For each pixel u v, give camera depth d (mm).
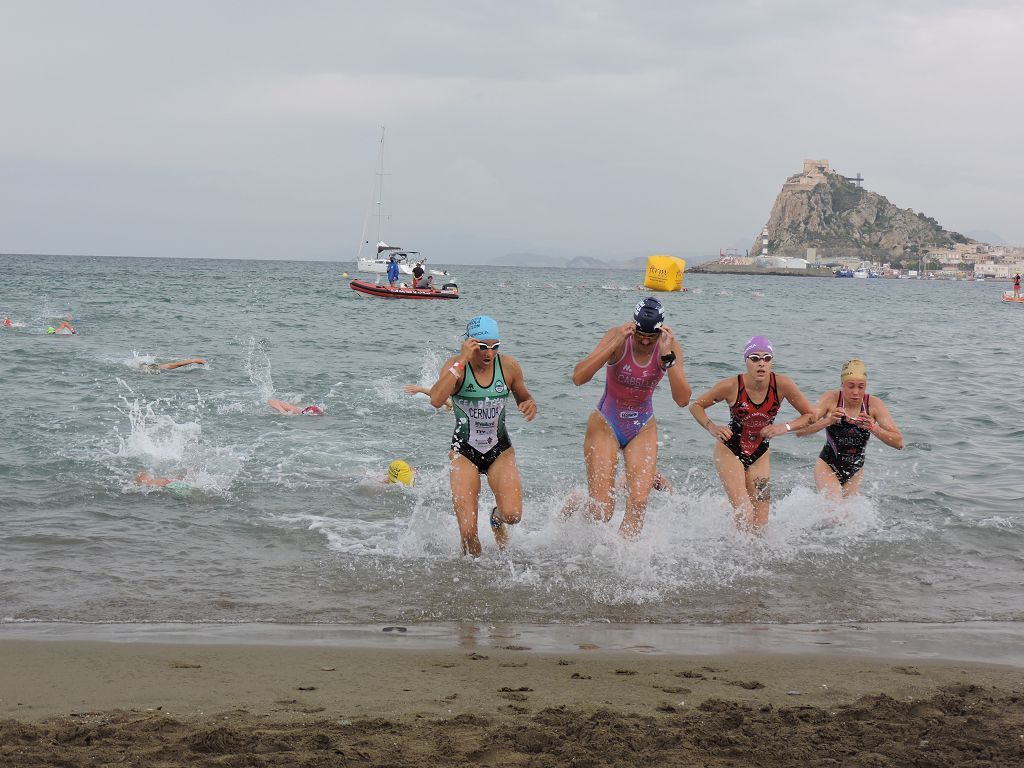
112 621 5508
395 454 10664
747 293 82688
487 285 85438
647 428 7781
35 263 141750
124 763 3326
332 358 19875
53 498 8359
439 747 3553
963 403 15570
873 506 8781
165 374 16281
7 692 4250
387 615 5770
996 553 7480
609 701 4219
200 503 8406
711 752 3537
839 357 23375
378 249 78438
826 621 5836
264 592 6172
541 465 10203
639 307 7348
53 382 14898
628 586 6469
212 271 107812
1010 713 4043
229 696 4238
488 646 5172
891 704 4125
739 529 7805
